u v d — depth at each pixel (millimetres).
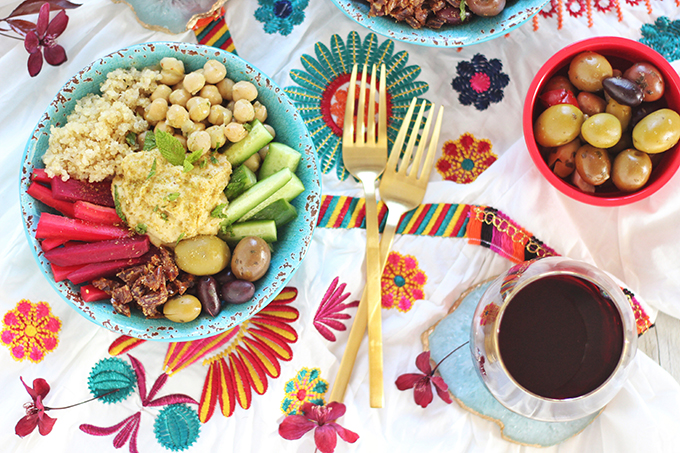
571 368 510
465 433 558
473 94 587
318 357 560
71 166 517
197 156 512
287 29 581
